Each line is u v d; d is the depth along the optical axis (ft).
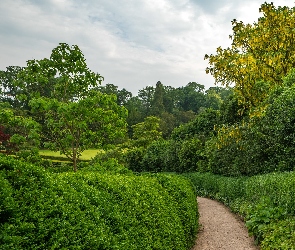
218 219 37.96
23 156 36.37
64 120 38.96
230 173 57.93
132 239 13.76
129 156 113.60
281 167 40.06
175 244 19.39
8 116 36.17
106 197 14.21
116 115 40.81
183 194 27.53
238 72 49.78
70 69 39.86
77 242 10.09
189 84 330.54
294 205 23.31
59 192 11.18
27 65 39.06
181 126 106.93
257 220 25.21
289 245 17.66
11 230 8.38
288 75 44.11
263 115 43.21
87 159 107.86
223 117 85.92
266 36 50.93
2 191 8.91
